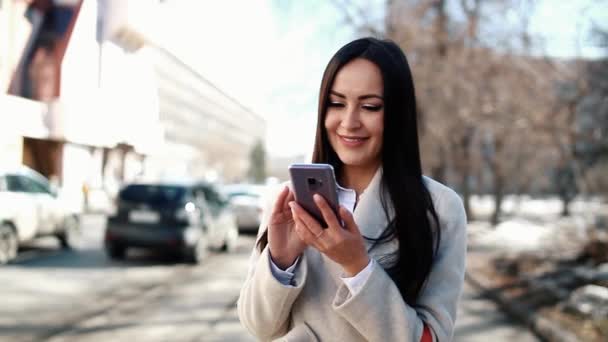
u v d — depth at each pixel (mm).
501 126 9070
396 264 1319
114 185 33344
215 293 7781
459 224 1395
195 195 11000
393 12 12680
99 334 5410
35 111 25344
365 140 1378
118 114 34281
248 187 18062
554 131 8188
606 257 9086
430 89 12055
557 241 10781
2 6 24422
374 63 1357
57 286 7801
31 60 27031
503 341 5805
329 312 1335
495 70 9859
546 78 8211
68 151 28250
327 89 1407
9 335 5203
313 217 1213
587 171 8953
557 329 5688
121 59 34625
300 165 1170
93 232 15891
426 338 1252
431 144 16297
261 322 1361
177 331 5652
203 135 78188
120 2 32250
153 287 8078
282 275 1315
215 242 11836
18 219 9672
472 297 8555
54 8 28312
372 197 1388
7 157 23219
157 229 10102
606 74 7438
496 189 23125
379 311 1194
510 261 11094
